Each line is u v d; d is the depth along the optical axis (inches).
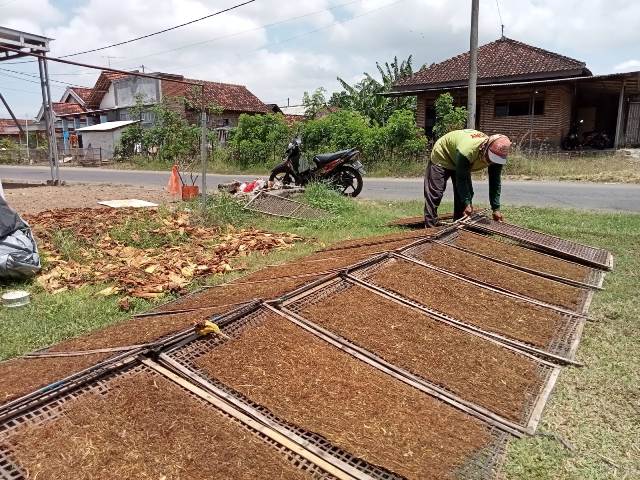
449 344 122.9
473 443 89.0
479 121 807.7
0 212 211.6
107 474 71.4
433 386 104.6
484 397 104.3
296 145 422.6
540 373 116.6
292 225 313.0
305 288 138.4
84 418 81.9
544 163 619.2
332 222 313.0
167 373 95.5
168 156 927.7
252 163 807.1
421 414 94.3
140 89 1232.8
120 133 1169.4
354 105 961.5
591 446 93.4
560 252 212.4
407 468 79.2
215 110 954.1
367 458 79.9
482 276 172.6
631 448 93.0
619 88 770.2
